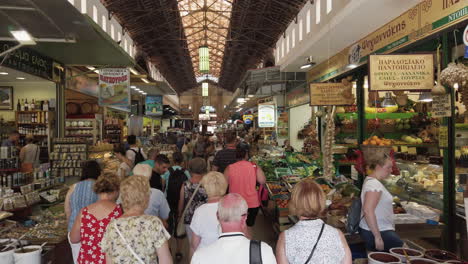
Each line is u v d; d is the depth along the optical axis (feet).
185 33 61.26
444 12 13.76
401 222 12.09
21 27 13.85
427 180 15.84
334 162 26.20
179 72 94.38
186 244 16.99
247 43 57.57
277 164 25.79
